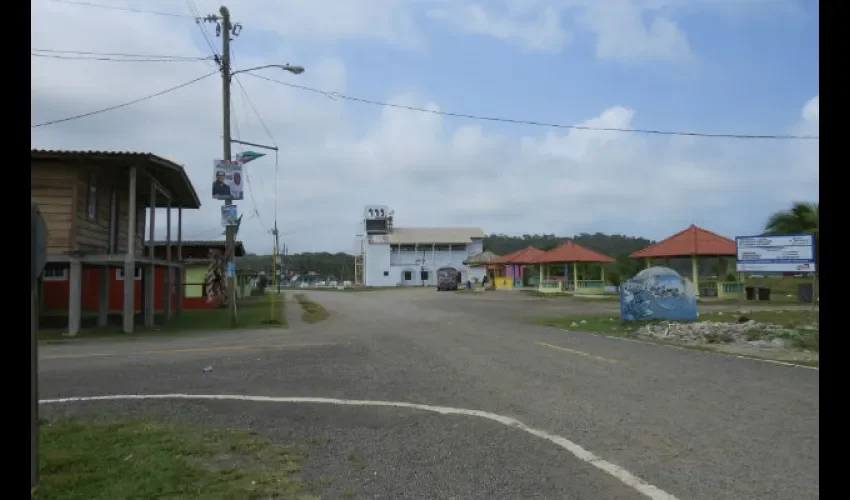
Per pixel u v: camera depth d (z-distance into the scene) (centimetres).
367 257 8750
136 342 1755
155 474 530
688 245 3825
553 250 5156
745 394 862
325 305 3841
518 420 735
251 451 610
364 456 598
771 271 2588
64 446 616
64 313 3066
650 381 977
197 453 598
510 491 500
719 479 518
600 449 611
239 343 1689
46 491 487
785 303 3130
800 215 3369
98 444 625
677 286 2103
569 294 4675
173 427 705
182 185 2523
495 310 2986
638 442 633
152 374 1123
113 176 2309
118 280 3481
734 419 719
